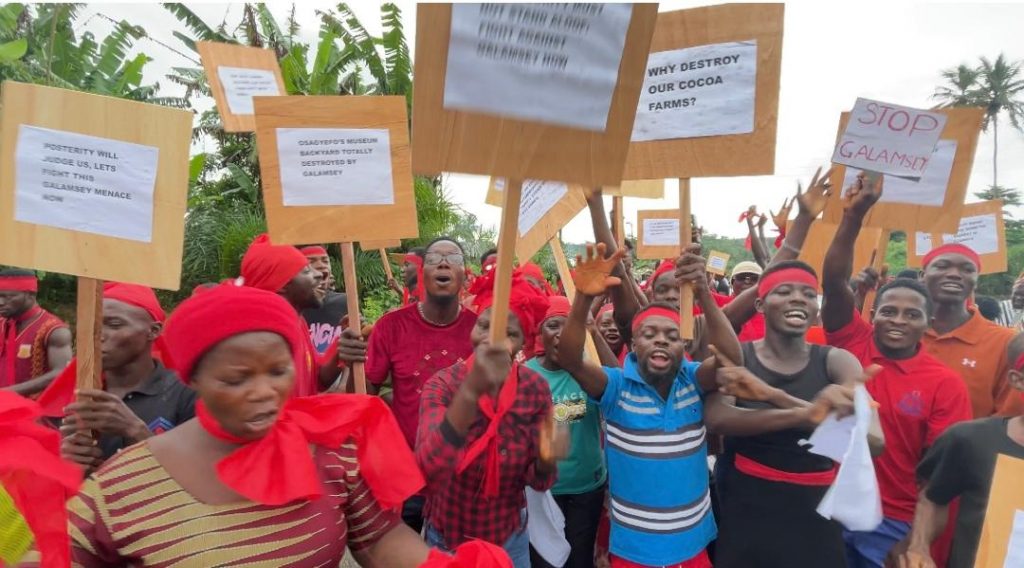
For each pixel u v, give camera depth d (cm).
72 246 181
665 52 245
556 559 277
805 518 234
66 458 174
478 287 255
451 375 231
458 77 142
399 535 160
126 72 1072
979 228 425
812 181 292
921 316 262
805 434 234
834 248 295
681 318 248
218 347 128
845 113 303
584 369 251
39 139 179
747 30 233
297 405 149
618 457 256
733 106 237
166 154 188
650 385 255
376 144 260
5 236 176
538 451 240
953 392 254
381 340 331
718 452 316
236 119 427
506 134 145
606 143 149
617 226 391
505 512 245
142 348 232
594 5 144
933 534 223
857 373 236
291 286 315
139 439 183
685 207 247
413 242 1165
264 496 128
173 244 188
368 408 155
